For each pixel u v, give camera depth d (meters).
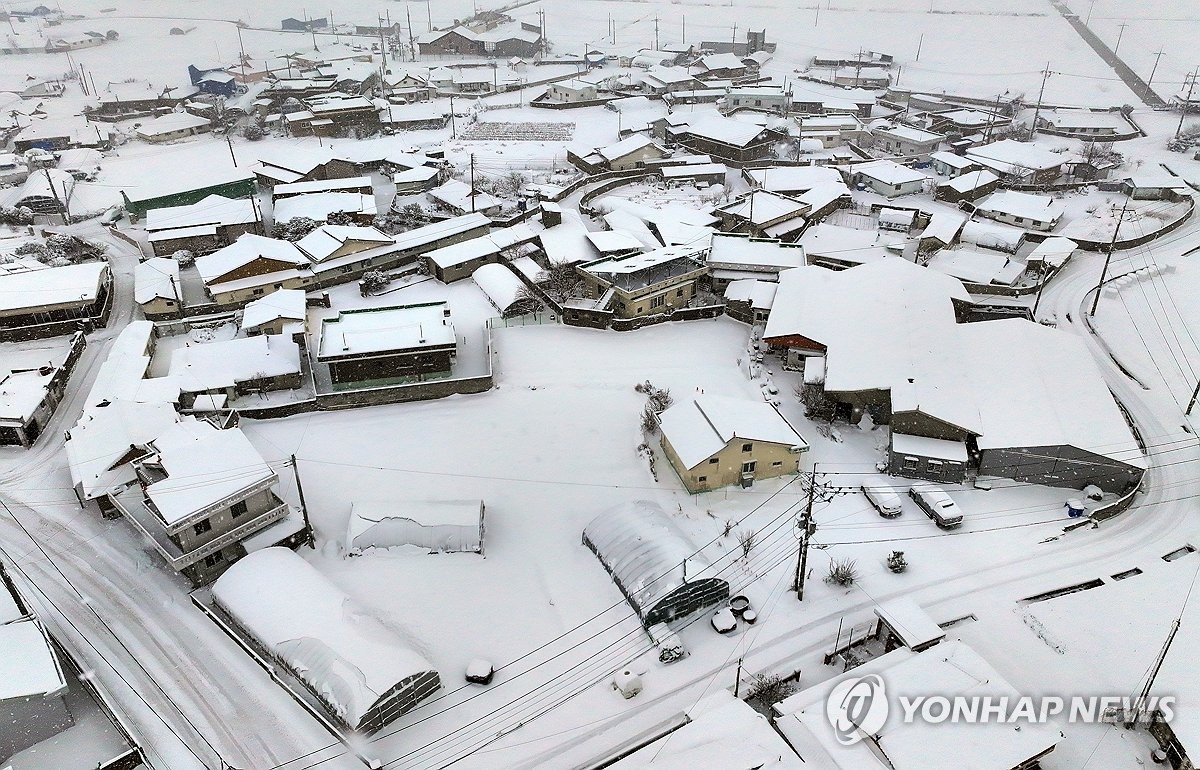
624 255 70.31
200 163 108.62
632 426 51.22
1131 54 173.00
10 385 52.09
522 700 33.41
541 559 40.91
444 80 147.75
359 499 45.09
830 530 42.47
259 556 38.38
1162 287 70.81
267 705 32.97
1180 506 44.22
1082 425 46.09
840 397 50.91
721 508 44.12
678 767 27.44
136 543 42.16
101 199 94.31
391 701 31.88
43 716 30.58
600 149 103.56
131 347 57.19
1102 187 96.06
